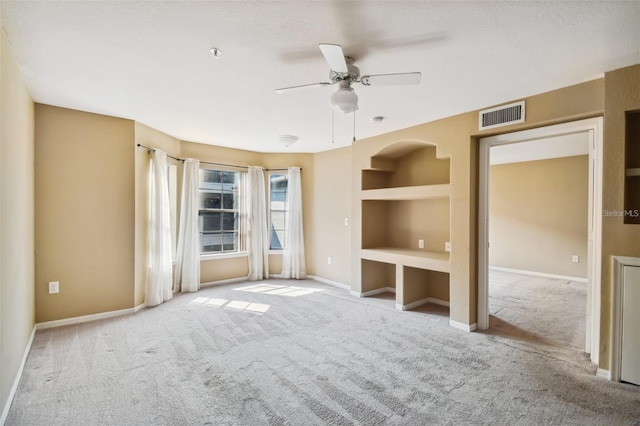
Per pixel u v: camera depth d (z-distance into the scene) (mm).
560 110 2770
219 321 3629
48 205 3340
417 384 2357
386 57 2256
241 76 2596
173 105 3305
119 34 1985
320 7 1702
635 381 2348
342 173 5332
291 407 2072
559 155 5871
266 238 5812
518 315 3943
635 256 2352
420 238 4637
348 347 2984
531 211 6422
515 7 1695
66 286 3459
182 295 4680
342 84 2328
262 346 2990
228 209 5598
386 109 3354
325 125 4000
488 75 2533
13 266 2297
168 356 2777
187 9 1729
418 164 4652
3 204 2059
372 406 2088
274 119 3762
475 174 3463
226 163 5430
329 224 5543
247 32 1957
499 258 6871
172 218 4781
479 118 3314
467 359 2762
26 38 2039
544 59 2271
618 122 2414
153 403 2109
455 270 3521
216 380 2395
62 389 2268
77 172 3508
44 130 3309
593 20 1805
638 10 1700
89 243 3590
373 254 4512
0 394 1915
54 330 3303
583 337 3252
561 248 6051
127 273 3844
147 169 4141
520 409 2066
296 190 5777
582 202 5824
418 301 4336
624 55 2209
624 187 2400
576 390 2291
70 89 2900
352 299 4582
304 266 5848
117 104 3299
